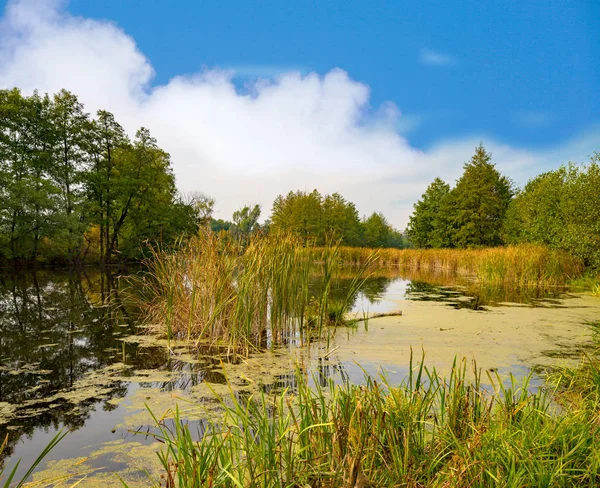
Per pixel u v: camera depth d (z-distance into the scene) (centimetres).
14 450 288
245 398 373
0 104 2409
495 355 519
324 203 4084
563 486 213
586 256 1470
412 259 2933
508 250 1672
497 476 209
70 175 2703
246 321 571
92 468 261
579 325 723
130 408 360
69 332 681
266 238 669
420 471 226
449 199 4162
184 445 205
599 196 1403
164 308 686
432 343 588
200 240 704
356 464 194
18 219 2270
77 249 2605
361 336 636
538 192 2220
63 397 391
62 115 2697
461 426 264
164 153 3338
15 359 522
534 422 263
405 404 263
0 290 1312
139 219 2938
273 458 207
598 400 309
